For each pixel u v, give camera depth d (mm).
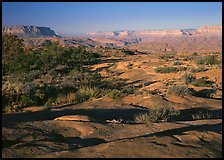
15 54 22297
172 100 15688
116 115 11922
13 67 22391
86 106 13969
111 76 34156
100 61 58219
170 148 5621
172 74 31375
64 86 18453
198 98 16703
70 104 14547
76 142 6875
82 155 5207
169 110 11609
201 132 6801
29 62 28609
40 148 6145
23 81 21047
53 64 39844
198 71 31500
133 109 13250
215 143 6160
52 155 5285
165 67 35688
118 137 7312
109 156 5133
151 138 6164
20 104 13672
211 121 9266
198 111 13320
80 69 36344
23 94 14820
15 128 7414
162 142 5934
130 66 43031
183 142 6039
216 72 30156
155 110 10984
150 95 16359
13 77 21453
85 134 7516
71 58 49781
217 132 7016
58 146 6387
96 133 7555
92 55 63969
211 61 39125
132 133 7633
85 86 19750
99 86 22125
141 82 27922
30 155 5738
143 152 5340
